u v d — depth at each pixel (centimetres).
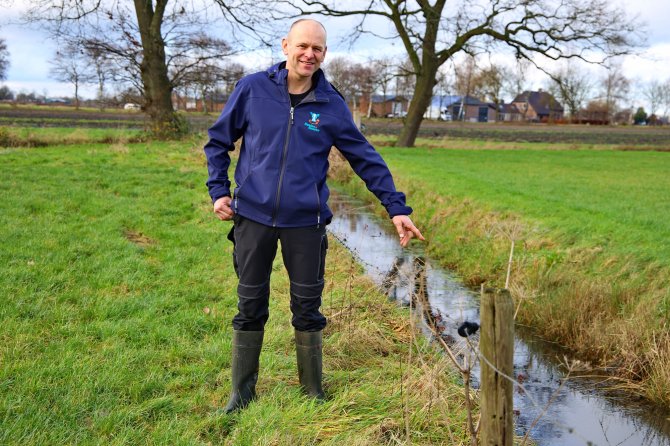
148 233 765
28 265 550
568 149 2928
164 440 283
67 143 1939
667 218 874
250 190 290
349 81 3753
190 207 960
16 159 1402
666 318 478
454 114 10344
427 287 664
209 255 666
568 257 654
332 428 306
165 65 2206
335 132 299
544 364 485
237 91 298
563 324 530
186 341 415
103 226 753
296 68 282
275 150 287
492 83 2819
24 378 332
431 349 451
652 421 390
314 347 327
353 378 375
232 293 533
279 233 296
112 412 301
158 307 480
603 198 1110
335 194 1323
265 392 339
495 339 207
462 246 792
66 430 284
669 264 592
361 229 966
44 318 432
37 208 834
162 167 1414
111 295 497
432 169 1592
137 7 2189
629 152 2745
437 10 2547
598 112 10031
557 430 372
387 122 5497
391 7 2456
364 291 573
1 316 429
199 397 329
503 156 2336
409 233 302
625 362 455
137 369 361
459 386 391
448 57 2602
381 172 306
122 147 1792
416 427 319
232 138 302
